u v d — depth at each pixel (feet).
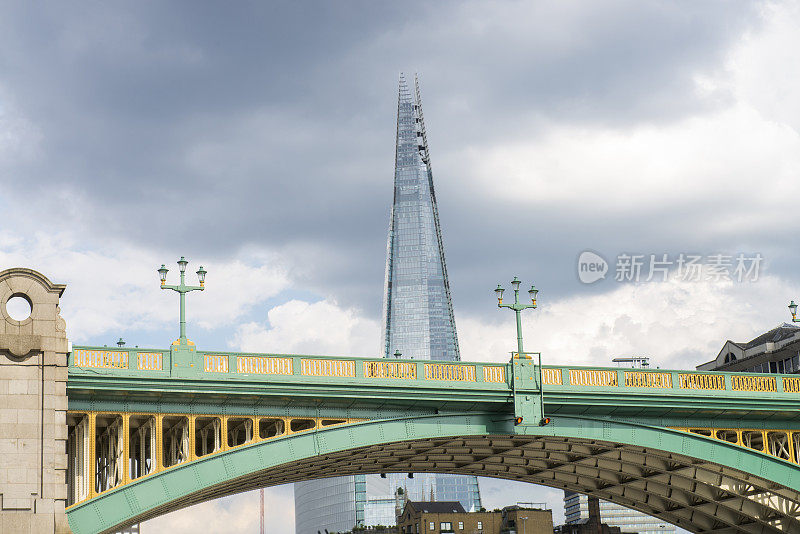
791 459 228.63
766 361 363.56
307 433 188.55
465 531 644.69
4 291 171.83
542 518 634.84
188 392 179.42
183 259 187.42
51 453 167.84
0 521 163.02
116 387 175.11
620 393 211.20
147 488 174.29
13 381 168.76
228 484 203.21
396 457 234.38
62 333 172.86
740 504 267.39
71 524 168.04
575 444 225.35
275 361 187.11
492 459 247.70
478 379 201.57
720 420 225.76
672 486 263.90
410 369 196.65
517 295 211.20
